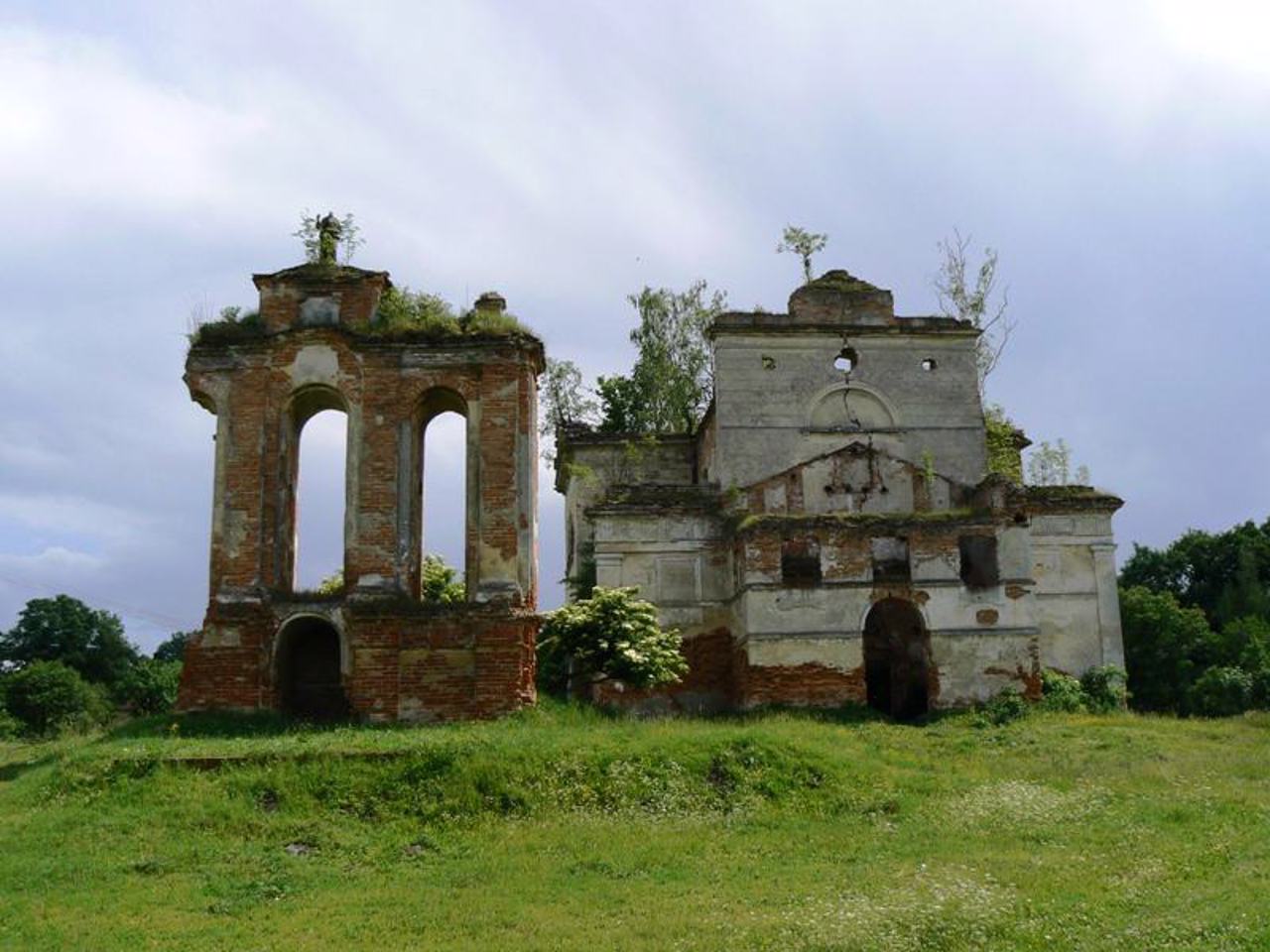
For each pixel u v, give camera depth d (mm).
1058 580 40938
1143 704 48094
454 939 14680
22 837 19125
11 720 57344
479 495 28422
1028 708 34281
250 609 27578
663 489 39375
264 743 23047
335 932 14992
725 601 38031
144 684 71812
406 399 28984
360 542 28062
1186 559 67500
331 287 29656
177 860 18172
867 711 34156
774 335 42781
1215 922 14086
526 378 29266
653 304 56969
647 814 20938
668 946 14055
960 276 52062
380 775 21312
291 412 29422
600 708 31172
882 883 16609
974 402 43062
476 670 27156
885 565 37406
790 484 39188
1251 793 22188
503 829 20016
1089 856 18062
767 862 18188
